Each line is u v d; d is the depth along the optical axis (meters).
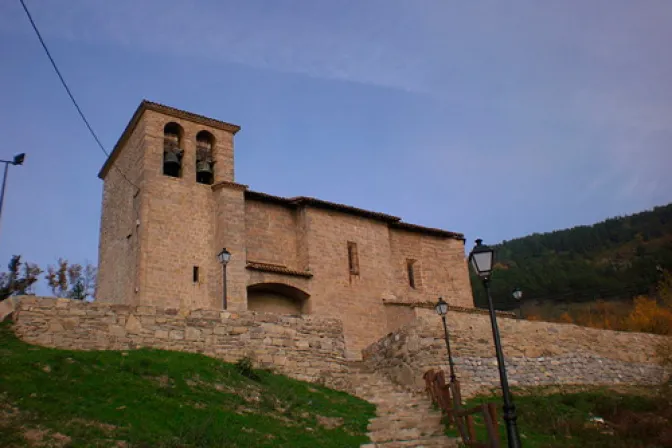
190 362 15.99
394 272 33.31
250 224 28.41
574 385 24.14
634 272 83.75
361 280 30.23
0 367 12.26
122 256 26.98
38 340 15.16
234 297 25.48
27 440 9.91
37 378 12.30
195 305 25.39
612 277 84.50
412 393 19.19
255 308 27.53
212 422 12.46
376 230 32.31
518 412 18.67
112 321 16.39
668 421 18.16
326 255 29.39
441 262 35.94
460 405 14.48
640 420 18.48
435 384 17.02
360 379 21.06
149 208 25.78
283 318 19.39
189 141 28.38
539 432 17.17
